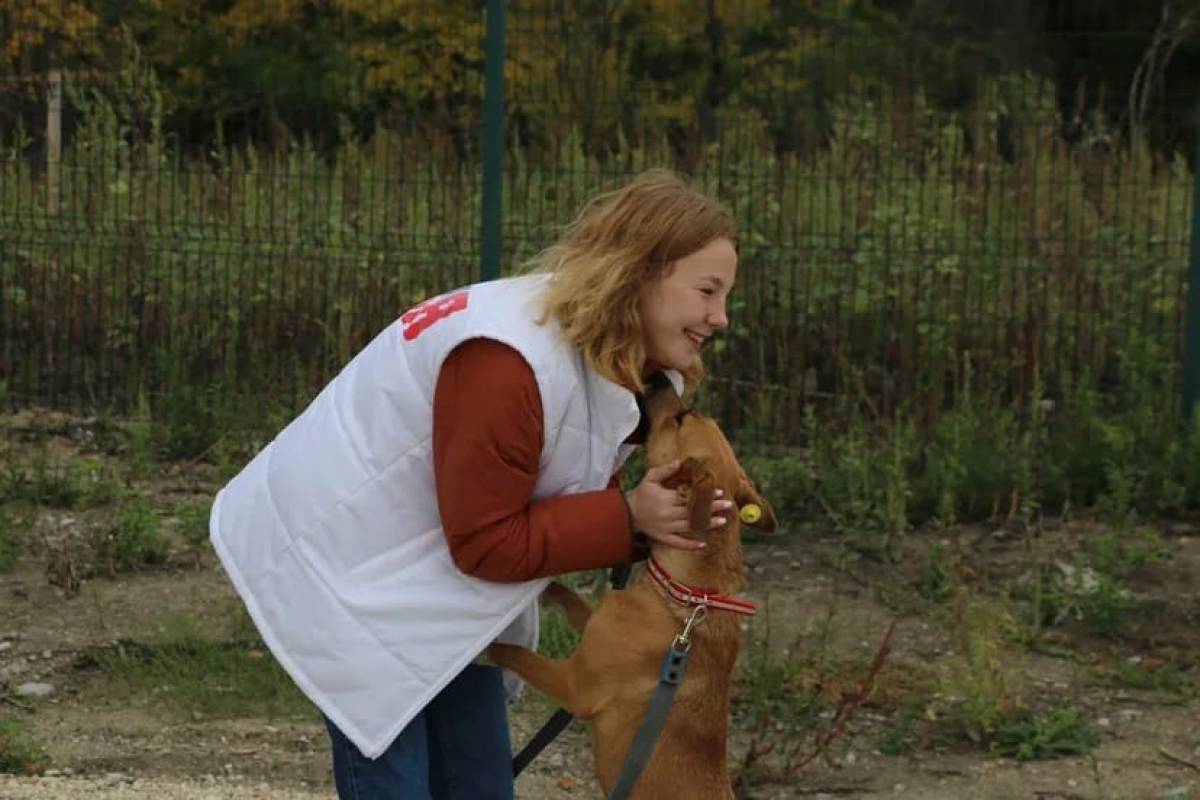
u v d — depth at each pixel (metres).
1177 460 8.73
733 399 9.31
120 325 10.13
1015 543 8.32
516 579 3.74
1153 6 17.56
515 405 3.63
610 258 3.71
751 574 8.06
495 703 4.28
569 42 10.11
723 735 4.17
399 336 3.81
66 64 10.56
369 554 3.77
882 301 9.53
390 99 11.88
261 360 9.84
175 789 5.84
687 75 12.45
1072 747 6.34
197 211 10.32
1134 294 9.48
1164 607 7.64
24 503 8.58
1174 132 12.66
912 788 6.04
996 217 9.77
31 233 10.16
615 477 4.12
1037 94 11.43
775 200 9.70
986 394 9.05
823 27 14.54
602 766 4.11
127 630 7.30
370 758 3.80
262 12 12.35
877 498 8.39
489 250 8.84
